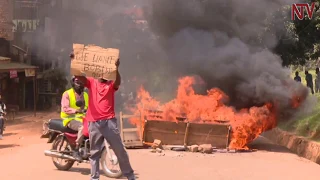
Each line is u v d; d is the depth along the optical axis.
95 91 5.89
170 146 10.48
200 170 8.06
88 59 5.84
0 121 13.57
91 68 5.84
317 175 7.96
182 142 10.55
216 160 9.23
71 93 7.66
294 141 11.90
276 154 10.52
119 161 5.99
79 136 7.39
